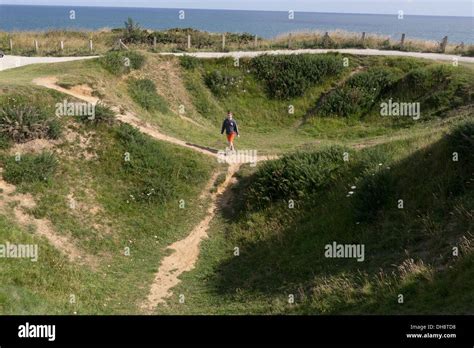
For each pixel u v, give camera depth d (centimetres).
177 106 2948
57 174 1770
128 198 1819
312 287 1261
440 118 2600
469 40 10856
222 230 1794
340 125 2922
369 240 1384
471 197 1288
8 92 2044
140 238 1686
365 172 1644
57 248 1480
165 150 2108
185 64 3247
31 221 1541
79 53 3684
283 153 2239
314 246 1484
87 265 1482
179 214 1850
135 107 2589
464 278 968
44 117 1927
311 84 3259
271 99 3203
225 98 3170
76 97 2228
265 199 1819
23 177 1670
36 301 1191
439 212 1312
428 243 1216
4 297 1127
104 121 2070
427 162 1518
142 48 3694
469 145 1421
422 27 17362
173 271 1559
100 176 1859
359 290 1129
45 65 2891
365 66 3328
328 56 3409
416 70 3009
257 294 1358
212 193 1991
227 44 3953
